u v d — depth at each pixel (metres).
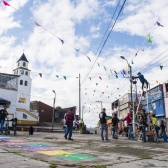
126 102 38.94
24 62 59.09
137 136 12.69
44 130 28.33
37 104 59.75
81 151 5.86
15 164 3.76
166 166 4.02
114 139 11.88
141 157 5.09
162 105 27.22
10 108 29.39
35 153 5.18
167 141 11.55
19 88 53.66
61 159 4.48
